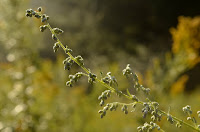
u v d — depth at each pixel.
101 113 1.31
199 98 4.33
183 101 3.80
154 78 3.46
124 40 13.02
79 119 4.09
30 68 4.40
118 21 14.89
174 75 3.49
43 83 4.35
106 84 1.32
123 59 10.39
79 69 6.10
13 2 4.20
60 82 4.50
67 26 13.34
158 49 11.65
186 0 14.50
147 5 14.81
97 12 15.02
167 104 3.22
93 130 3.86
